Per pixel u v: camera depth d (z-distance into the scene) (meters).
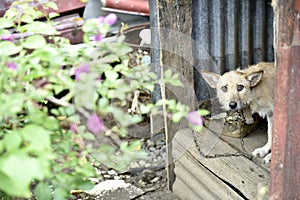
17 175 1.80
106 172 3.17
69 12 3.64
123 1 3.50
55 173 2.35
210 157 2.78
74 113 2.43
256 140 2.90
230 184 2.68
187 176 2.91
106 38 3.23
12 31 2.89
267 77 2.70
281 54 2.13
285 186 2.25
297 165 2.19
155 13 2.80
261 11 3.00
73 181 2.33
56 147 2.34
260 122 3.01
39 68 2.21
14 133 1.89
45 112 2.26
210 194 2.79
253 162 2.72
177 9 2.78
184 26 2.81
